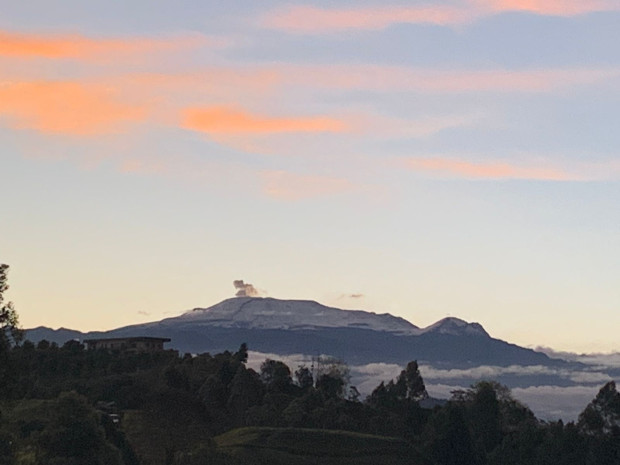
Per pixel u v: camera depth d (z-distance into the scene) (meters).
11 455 112.25
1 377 92.62
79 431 161.12
